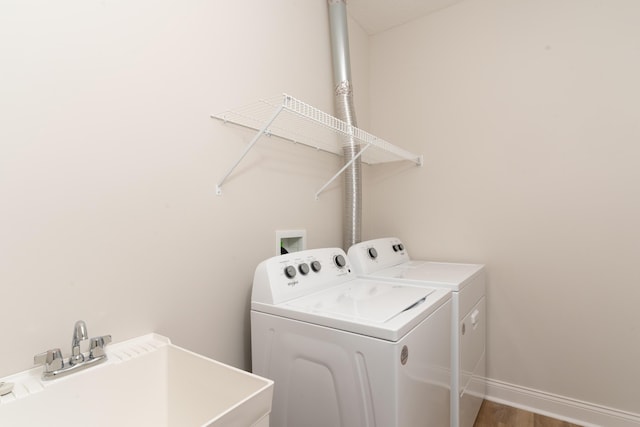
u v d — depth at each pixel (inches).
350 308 45.6
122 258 40.1
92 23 37.9
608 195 69.8
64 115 35.2
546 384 76.3
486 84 84.5
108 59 39.2
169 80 46.0
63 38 35.3
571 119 73.9
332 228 82.8
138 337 41.4
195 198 49.3
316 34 78.5
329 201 81.9
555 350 75.4
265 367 49.3
